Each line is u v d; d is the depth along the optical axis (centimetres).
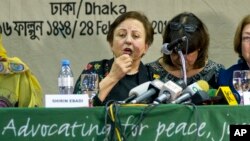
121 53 706
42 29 934
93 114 523
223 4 946
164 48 649
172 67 773
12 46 932
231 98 576
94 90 645
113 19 941
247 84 651
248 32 733
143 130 522
